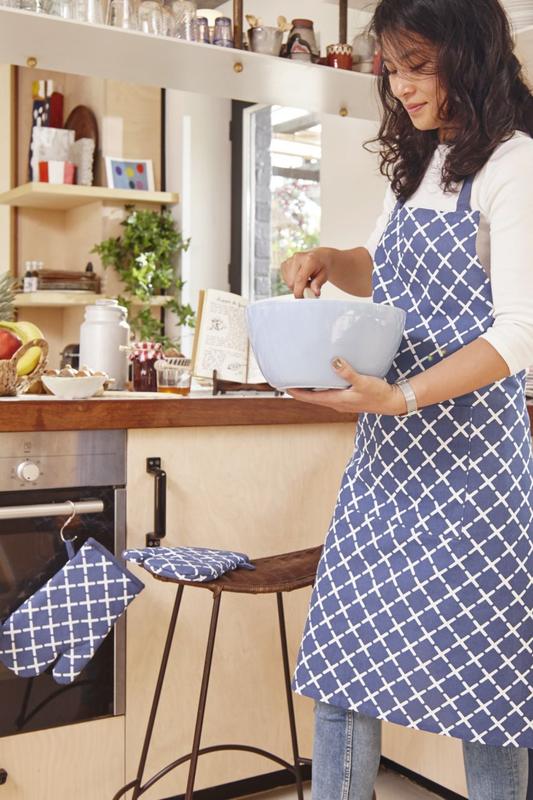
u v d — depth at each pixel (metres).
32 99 4.90
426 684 1.29
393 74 1.30
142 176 4.51
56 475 1.86
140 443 1.97
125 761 1.99
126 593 1.81
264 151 4.32
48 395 2.22
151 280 4.41
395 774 2.39
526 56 2.27
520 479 1.31
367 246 1.62
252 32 2.39
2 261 4.87
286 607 2.22
